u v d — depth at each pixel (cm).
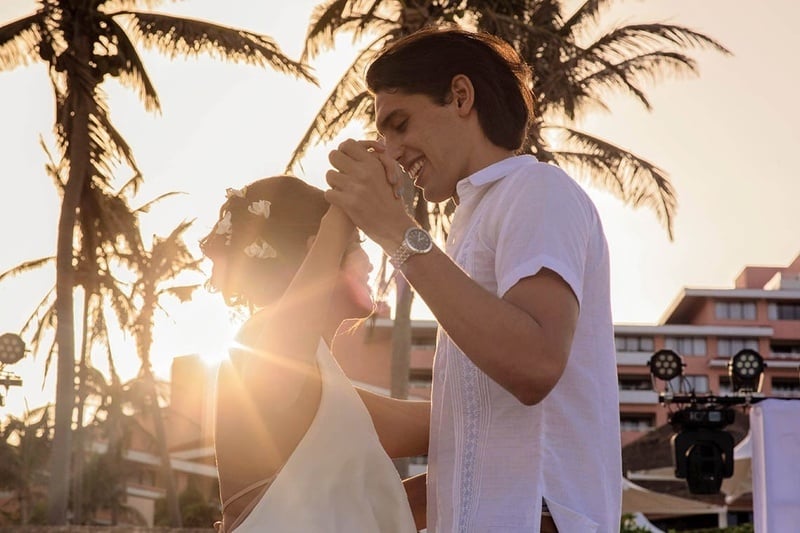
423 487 241
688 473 1276
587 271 202
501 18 1906
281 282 229
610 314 207
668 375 1295
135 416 3522
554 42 1920
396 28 2005
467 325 178
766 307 7156
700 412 1277
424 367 6231
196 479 4600
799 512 764
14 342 1589
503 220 198
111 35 2156
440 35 212
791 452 778
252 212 227
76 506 2841
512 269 186
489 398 198
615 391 205
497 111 210
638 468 2578
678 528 4244
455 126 209
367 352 6094
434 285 180
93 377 3250
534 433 194
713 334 6988
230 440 213
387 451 244
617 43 2084
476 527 194
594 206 206
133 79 2194
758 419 793
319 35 2052
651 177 2186
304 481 208
